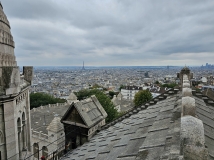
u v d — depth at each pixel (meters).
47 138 43.12
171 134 8.45
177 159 5.46
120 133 16.62
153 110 18.20
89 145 19.89
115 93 167.12
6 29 14.31
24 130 17.03
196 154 4.39
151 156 7.18
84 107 27.41
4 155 12.95
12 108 13.20
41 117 67.69
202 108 15.73
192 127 5.07
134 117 20.28
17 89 13.02
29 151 18.27
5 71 12.27
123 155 9.66
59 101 116.38
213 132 10.84
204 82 182.38
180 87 21.03
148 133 10.58
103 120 29.34
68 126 27.23
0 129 12.74
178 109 12.39
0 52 12.91
